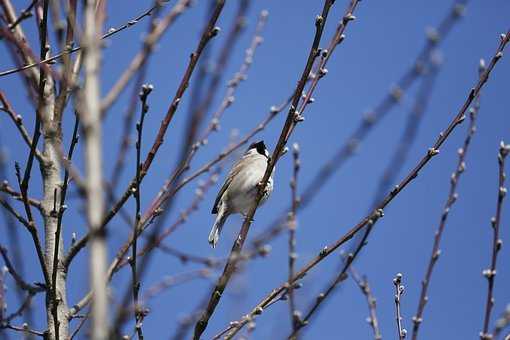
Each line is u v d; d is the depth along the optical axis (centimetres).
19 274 849
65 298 921
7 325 841
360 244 721
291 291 689
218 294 785
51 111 967
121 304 594
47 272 850
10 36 707
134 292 625
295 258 695
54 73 723
